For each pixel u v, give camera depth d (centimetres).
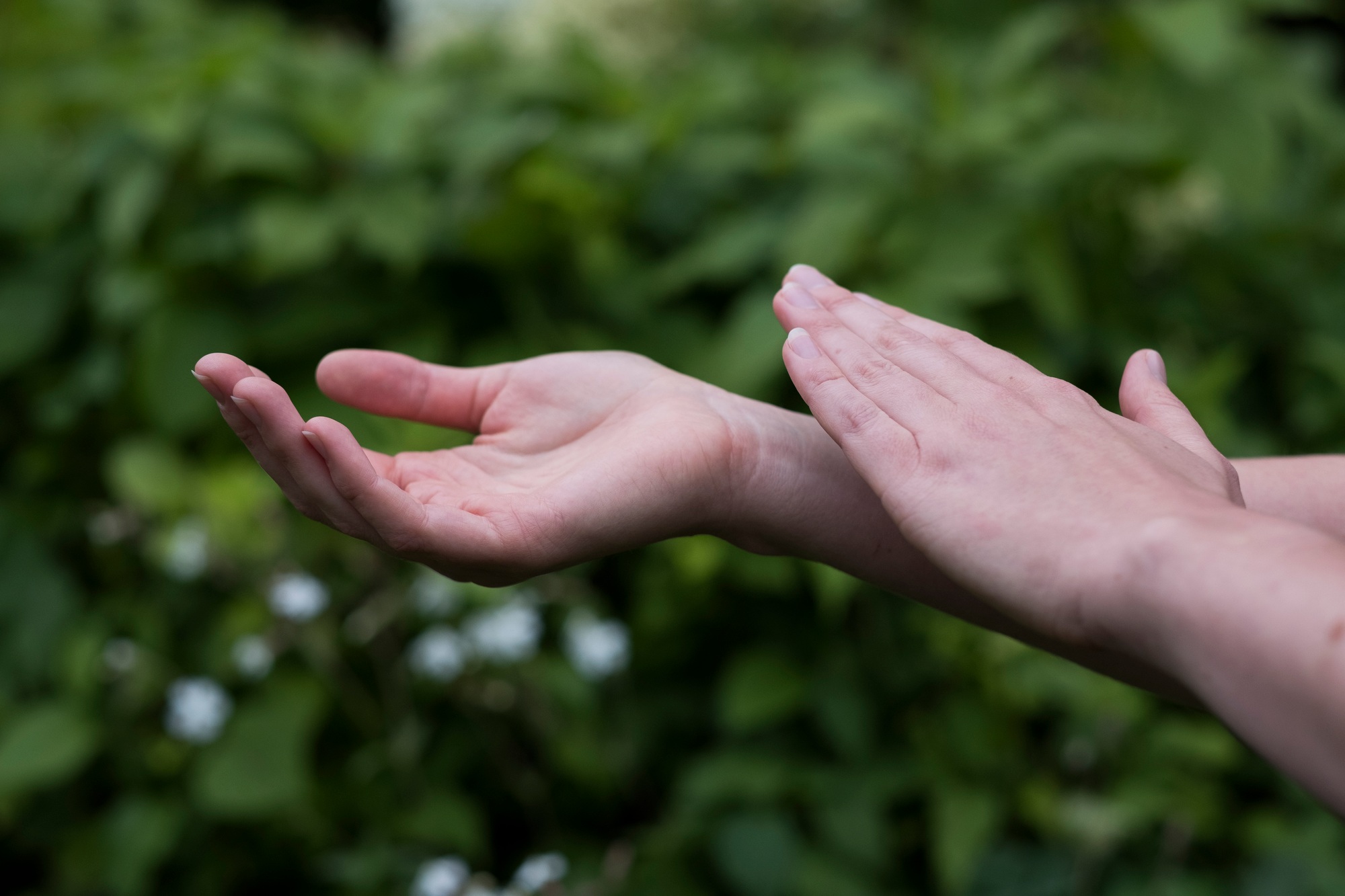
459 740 125
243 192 127
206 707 119
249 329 126
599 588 131
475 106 136
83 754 122
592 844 127
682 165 132
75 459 138
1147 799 122
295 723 120
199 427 125
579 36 141
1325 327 130
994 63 130
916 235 121
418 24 261
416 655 121
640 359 94
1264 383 134
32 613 128
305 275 127
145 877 122
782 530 91
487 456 92
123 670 123
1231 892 121
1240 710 77
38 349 131
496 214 122
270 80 129
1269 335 133
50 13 158
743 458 91
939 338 90
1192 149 125
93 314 134
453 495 89
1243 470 92
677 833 120
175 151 124
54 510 135
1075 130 123
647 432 90
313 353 127
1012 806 124
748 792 121
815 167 127
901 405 86
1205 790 123
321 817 122
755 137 134
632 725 127
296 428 84
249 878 125
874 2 226
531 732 126
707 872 122
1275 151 124
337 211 124
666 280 125
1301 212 140
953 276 119
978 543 82
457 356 127
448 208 125
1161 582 79
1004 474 83
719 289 130
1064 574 81
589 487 88
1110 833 120
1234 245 134
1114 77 133
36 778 121
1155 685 85
